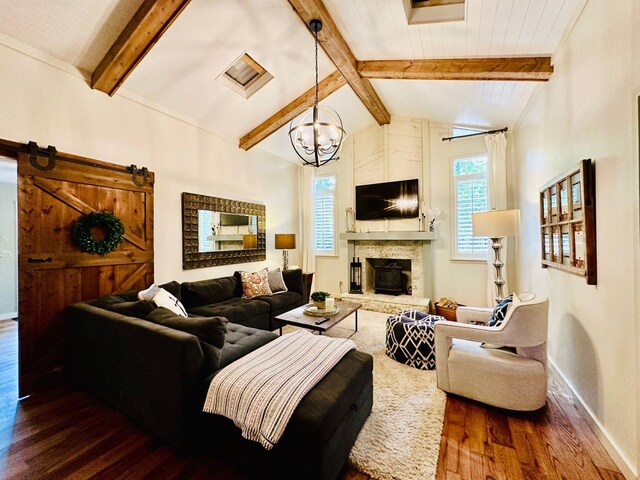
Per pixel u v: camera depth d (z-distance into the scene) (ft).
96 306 8.34
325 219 20.51
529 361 6.92
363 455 5.54
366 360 6.64
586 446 5.84
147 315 7.27
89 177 9.48
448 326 7.70
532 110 11.18
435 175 16.90
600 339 6.13
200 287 12.30
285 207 19.75
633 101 4.97
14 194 16.34
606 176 5.88
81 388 8.30
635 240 4.95
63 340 8.82
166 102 11.81
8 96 7.84
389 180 18.11
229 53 10.47
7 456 5.59
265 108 14.14
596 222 6.31
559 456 5.56
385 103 16.39
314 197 20.42
